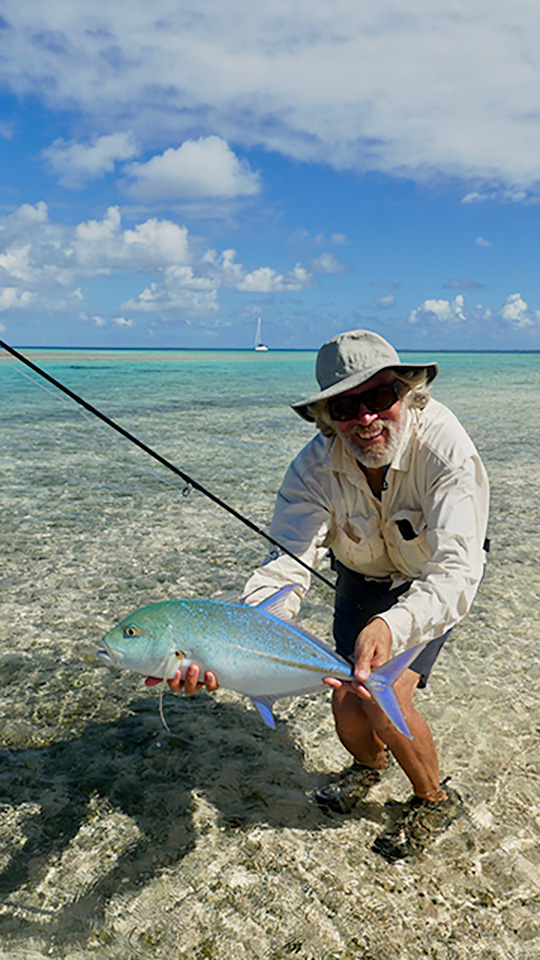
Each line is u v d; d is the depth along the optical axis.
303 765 3.12
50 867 2.47
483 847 2.60
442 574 2.61
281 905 2.32
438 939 2.20
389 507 2.91
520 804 2.83
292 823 2.73
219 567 5.45
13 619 4.44
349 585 3.30
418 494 2.86
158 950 2.14
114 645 2.31
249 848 2.59
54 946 2.14
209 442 11.36
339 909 2.31
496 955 2.14
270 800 2.87
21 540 6.00
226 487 8.02
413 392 2.81
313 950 2.15
